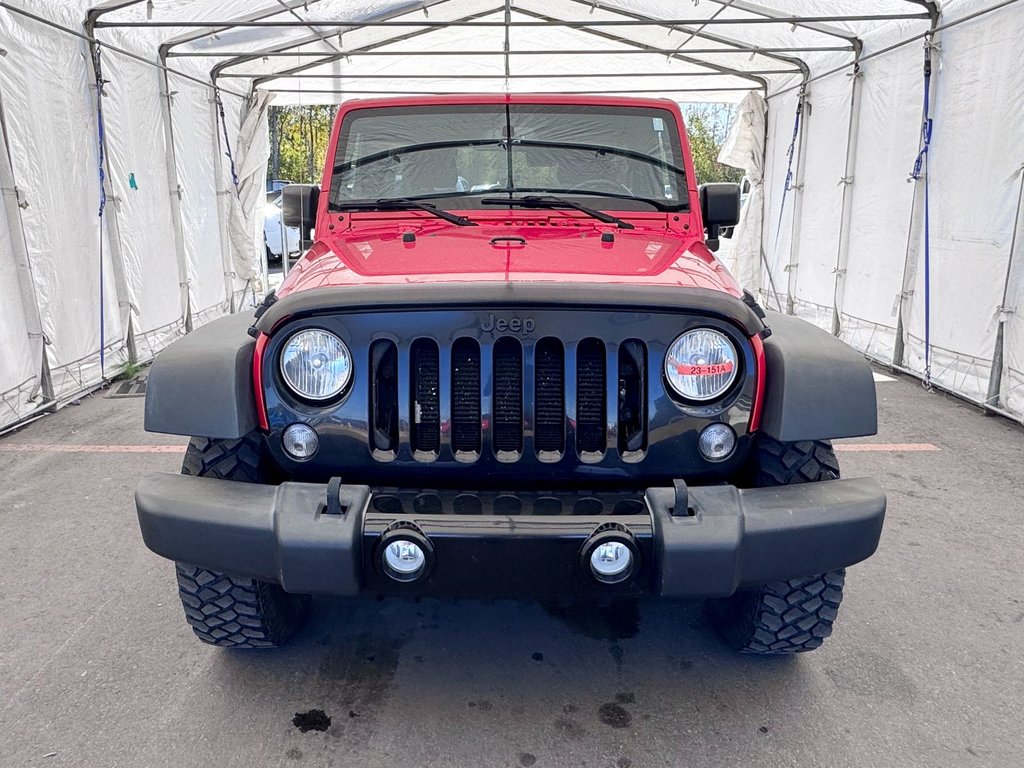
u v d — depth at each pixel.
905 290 6.55
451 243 2.53
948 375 5.98
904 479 4.22
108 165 6.27
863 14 6.61
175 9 6.44
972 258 5.64
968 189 5.66
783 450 2.17
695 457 2.01
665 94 10.87
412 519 1.88
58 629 2.72
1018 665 2.53
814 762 2.09
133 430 5.10
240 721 2.24
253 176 9.71
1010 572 3.17
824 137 8.34
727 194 3.00
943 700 2.35
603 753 2.12
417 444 2.03
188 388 1.97
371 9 7.61
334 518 1.86
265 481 2.21
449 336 1.95
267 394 1.99
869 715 2.29
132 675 2.46
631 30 8.78
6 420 4.99
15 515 3.71
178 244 7.71
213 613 2.35
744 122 10.19
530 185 3.02
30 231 5.22
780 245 9.65
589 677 2.47
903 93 6.59
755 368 1.99
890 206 6.87
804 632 2.35
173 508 1.94
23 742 2.15
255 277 9.88
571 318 1.95
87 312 5.99
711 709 2.31
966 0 5.58
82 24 5.82
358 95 10.48
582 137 3.09
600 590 1.89
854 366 2.01
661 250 2.51
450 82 10.62
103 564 3.21
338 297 1.93
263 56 8.11
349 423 1.98
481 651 2.61
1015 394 5.22
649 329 1.96
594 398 2.01
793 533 1.89
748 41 8.49
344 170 3.06
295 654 2.58
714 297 1.97
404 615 2.83
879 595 2.98
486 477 2.02
